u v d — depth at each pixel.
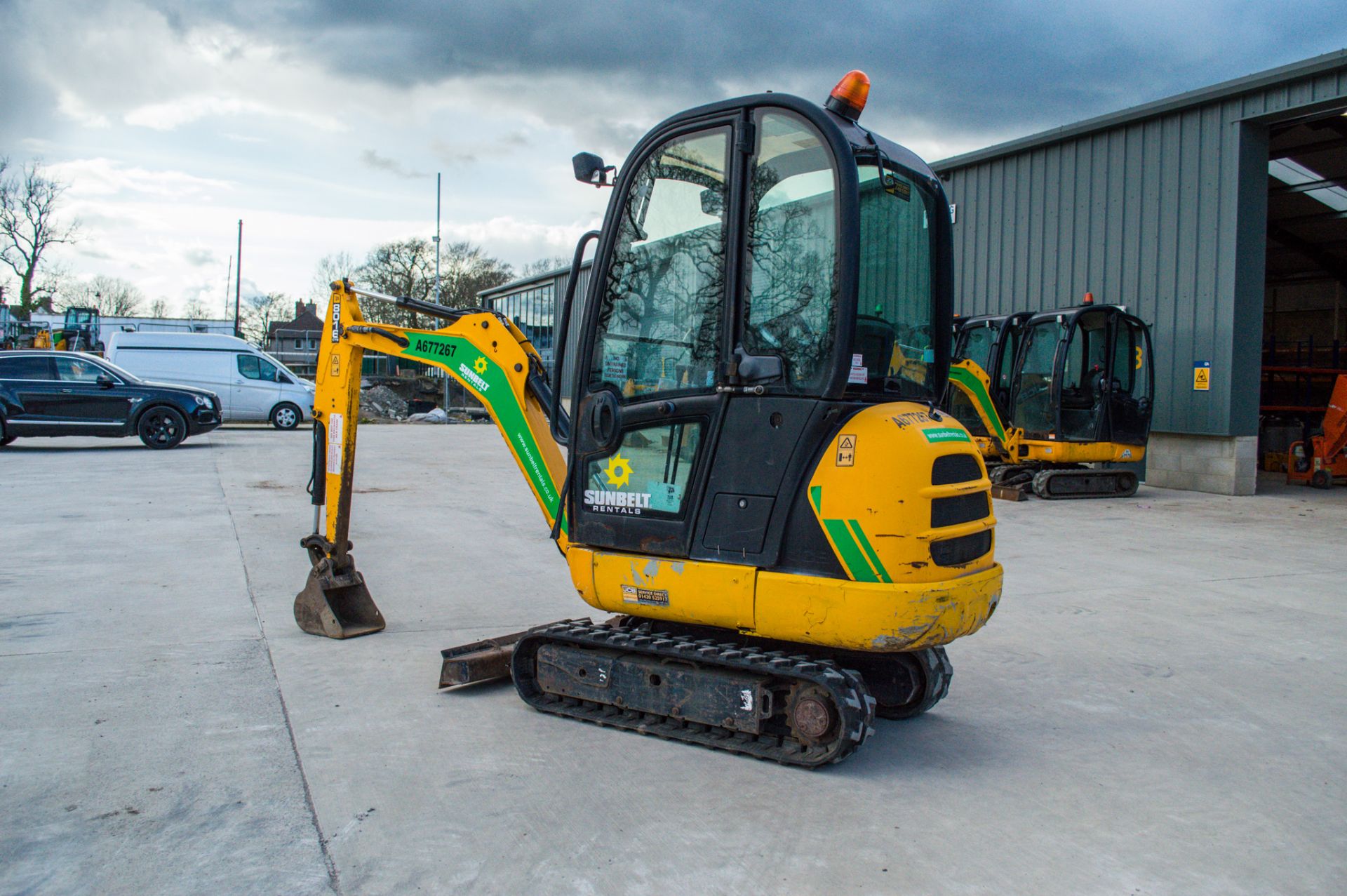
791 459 3.62
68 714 4.15
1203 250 13.86
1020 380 13.29
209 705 4.31
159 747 3.82
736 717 3.76
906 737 4.16
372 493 11.84
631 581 3.98
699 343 3.87
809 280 3.64
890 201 3.95
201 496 10.76
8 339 35.09
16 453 15.41
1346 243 23.16
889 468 3.47
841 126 3.78
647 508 3.98
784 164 3.68
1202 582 7.50
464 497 11.59
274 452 16.08
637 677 4.02
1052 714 4.50
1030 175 16.55
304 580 6.82
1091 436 12.76
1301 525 10.67
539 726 4.14
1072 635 5.91
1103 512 11.64
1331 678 5.12
